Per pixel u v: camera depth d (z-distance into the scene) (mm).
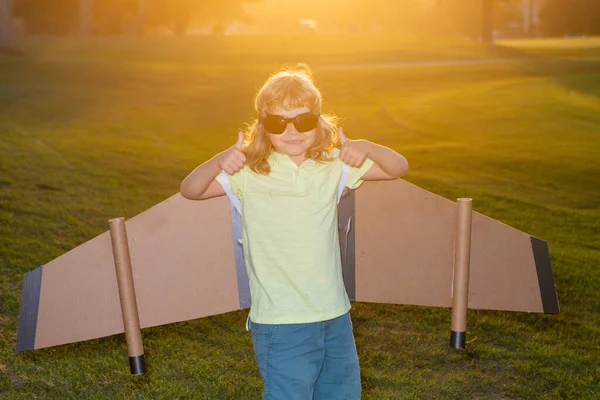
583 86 29281
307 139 2807
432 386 4043
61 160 11945
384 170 2936
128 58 36688
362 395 3896
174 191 10469
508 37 88625
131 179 11008
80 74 28812
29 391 3859
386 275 3703
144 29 58344
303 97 2748
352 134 19500
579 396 3986
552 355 4539
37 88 24609
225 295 3598
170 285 3539
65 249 6688
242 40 47562
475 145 17578
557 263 7027
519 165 14992
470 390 4016
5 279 5605
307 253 2787
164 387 3939
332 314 2811
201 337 4699
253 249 2828
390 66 36812
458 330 3703
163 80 28953
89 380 4016
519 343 4738
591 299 5910
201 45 43906
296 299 2783
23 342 3438
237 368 4227
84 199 9164
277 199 2811
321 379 2965
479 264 3752
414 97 27344
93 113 20547
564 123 21031
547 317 5301
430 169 14508
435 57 42281
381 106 25047
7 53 34219
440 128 20422
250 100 25328
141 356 3475
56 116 19453
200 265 3557
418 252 3697
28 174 10422
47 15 54250
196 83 28812
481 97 26359
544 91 27781
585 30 85500
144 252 3496
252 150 2850
